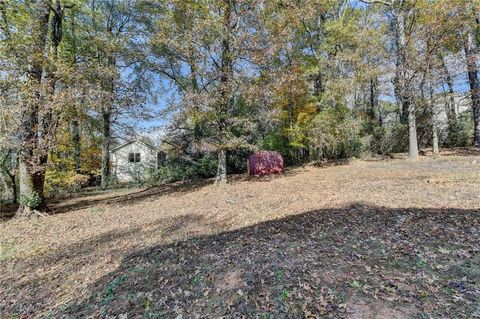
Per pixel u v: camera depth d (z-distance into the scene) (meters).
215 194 11.38
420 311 2.84
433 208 6.03
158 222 8.06
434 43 13.38
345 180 10.98
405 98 15.15
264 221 6.83
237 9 11.34
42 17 9.38
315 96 16.50
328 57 16.36
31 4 9.21
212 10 11.18
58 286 4.75
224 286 3.89
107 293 4.25
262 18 11.53
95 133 17.55
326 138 15.82
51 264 5.71
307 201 8.21
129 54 15.21
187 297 3.79
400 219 5.55
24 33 8.77
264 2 11.48
